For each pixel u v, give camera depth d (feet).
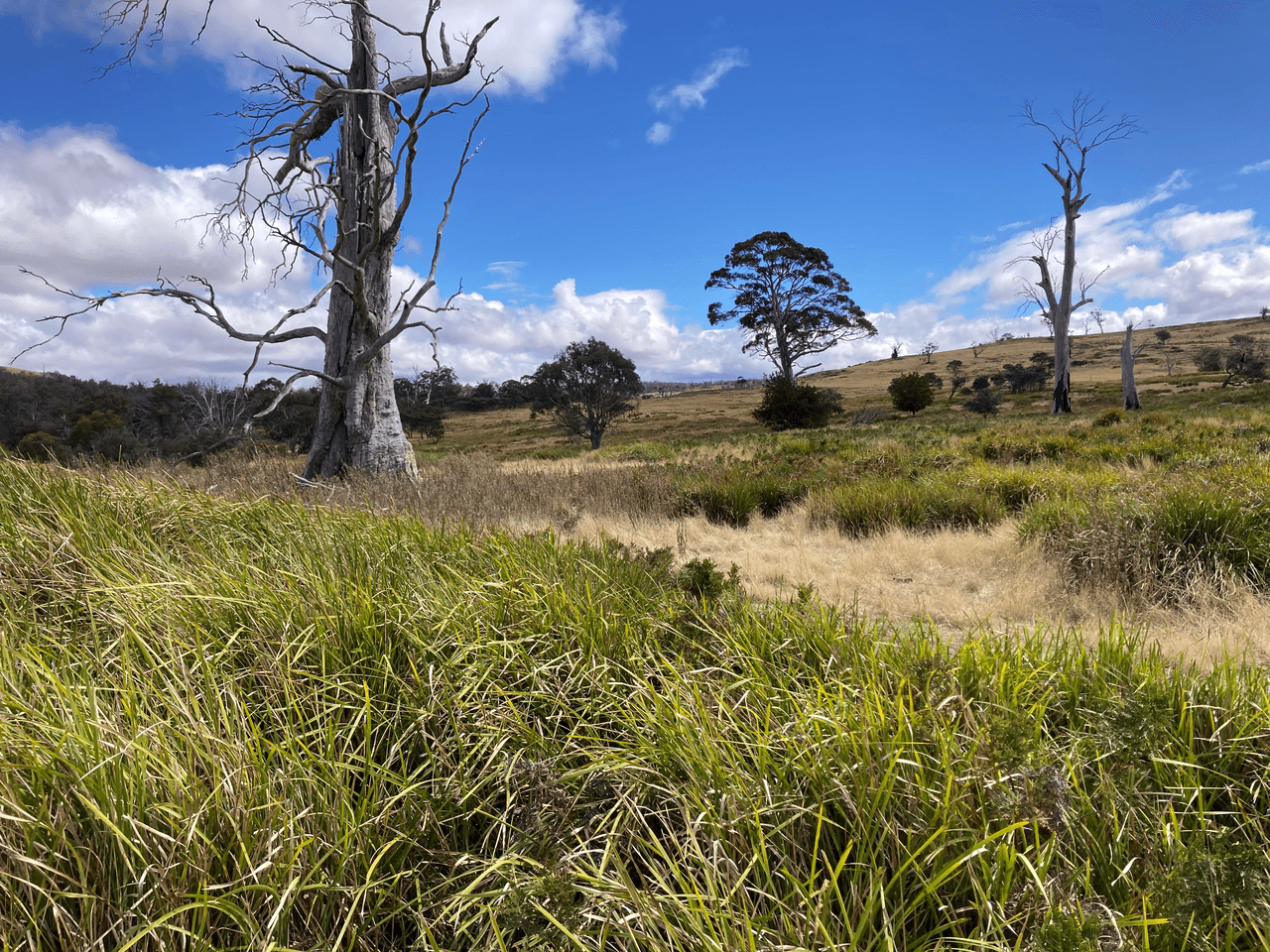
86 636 7.65
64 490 12.46
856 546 22.50
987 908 4.29
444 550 11.78
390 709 7.12
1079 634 8.78
